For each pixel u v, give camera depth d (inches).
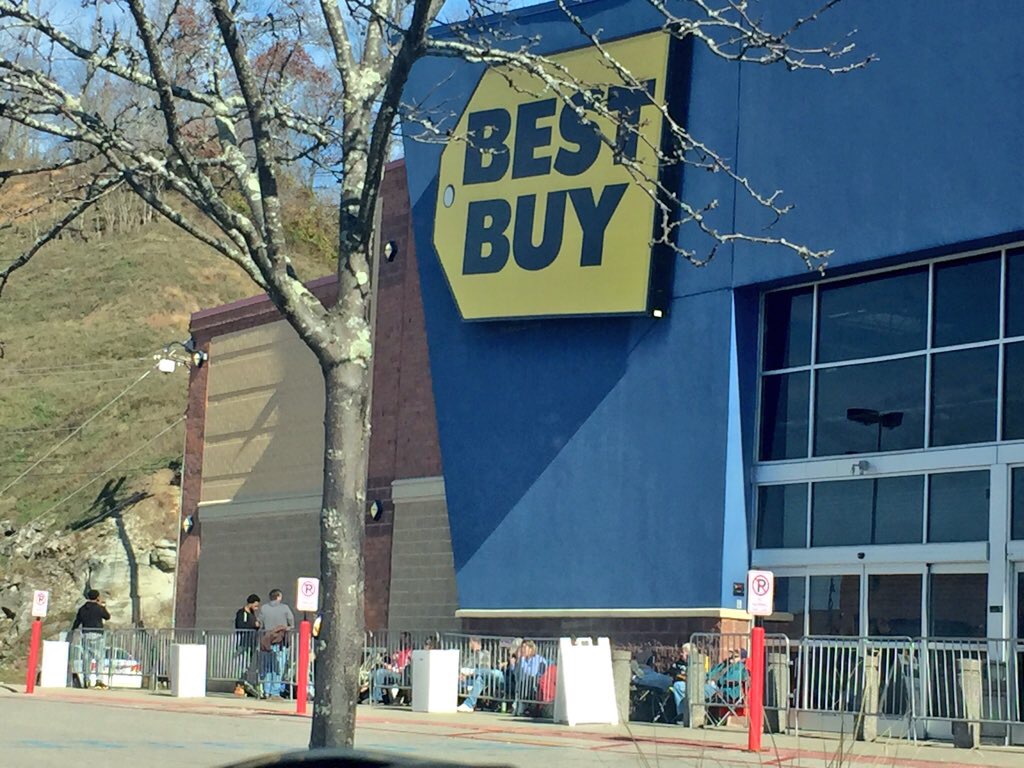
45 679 1127.0
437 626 1071.6
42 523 1691.7
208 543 1357.0
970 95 789.2
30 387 2111.2
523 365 994.1
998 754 639.1
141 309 2361.0
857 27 839.7
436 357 1043.9
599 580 928.9
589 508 943.0
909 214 808.3
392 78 387.9
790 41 866.1
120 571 1567.4
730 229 888.9
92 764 496.1
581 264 946.7
